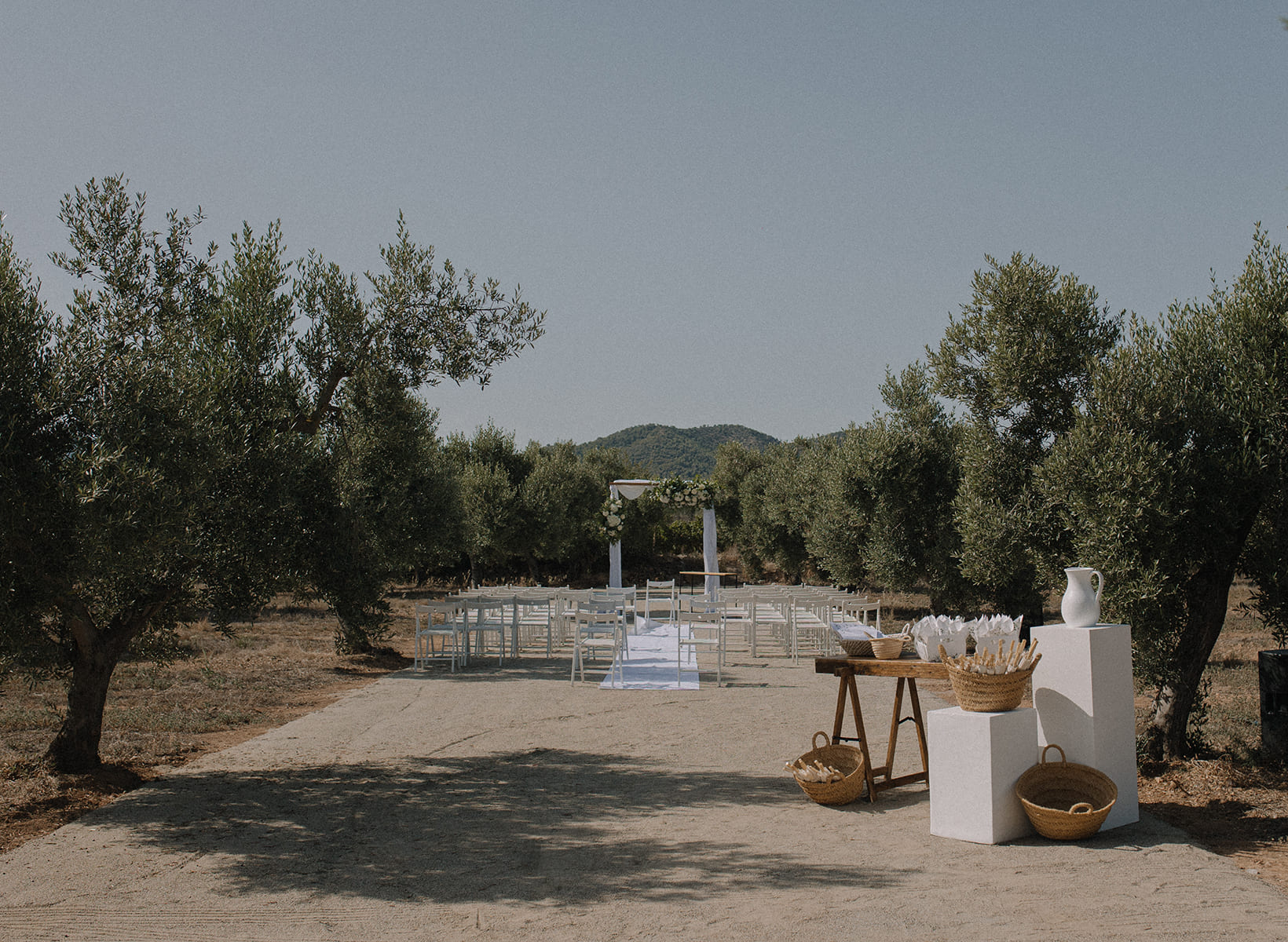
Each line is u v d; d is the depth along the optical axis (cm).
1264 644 1469
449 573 3203
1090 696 538
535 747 793
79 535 505
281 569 752
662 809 591
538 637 1783
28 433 537
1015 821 521
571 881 452
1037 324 838
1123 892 426
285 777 684
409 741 822
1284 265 653
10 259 568
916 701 668
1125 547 632
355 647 1427
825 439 2322
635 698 1059
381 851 504
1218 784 624
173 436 565
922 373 1761
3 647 527
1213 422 640
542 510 2739
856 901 418
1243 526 655
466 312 846
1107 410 668
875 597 2048
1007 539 796
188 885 448
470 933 383
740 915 402
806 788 602
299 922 399
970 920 393
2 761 720
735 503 3450
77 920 403
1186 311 701
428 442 1563
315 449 809
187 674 1216
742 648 1595
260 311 733
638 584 3409
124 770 684
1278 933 375
